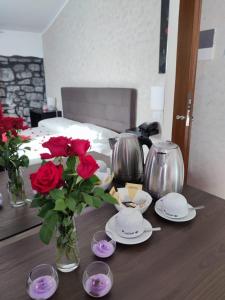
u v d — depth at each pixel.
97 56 3.25
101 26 3.06
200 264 0.69
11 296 0.60
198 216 0.93
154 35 2.44
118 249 0.76
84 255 0.74
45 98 4.89
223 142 2.35
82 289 0.62
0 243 0.89
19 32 4.24
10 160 1.07
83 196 0.62
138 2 2.51
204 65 2.31
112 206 1.01
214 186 2.53
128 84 2.88
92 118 3.48
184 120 1.92
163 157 1.00
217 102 2.30
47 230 0.58
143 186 1.13
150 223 0.88
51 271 0.64
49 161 0.65
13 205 1.12
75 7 3.43
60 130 3.28
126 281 0.64
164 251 0.75
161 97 2.21
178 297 0.59
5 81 4.38
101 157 1.64
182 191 1.11
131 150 1.18
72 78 3.91
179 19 1.75
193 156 2.65
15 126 1.09
